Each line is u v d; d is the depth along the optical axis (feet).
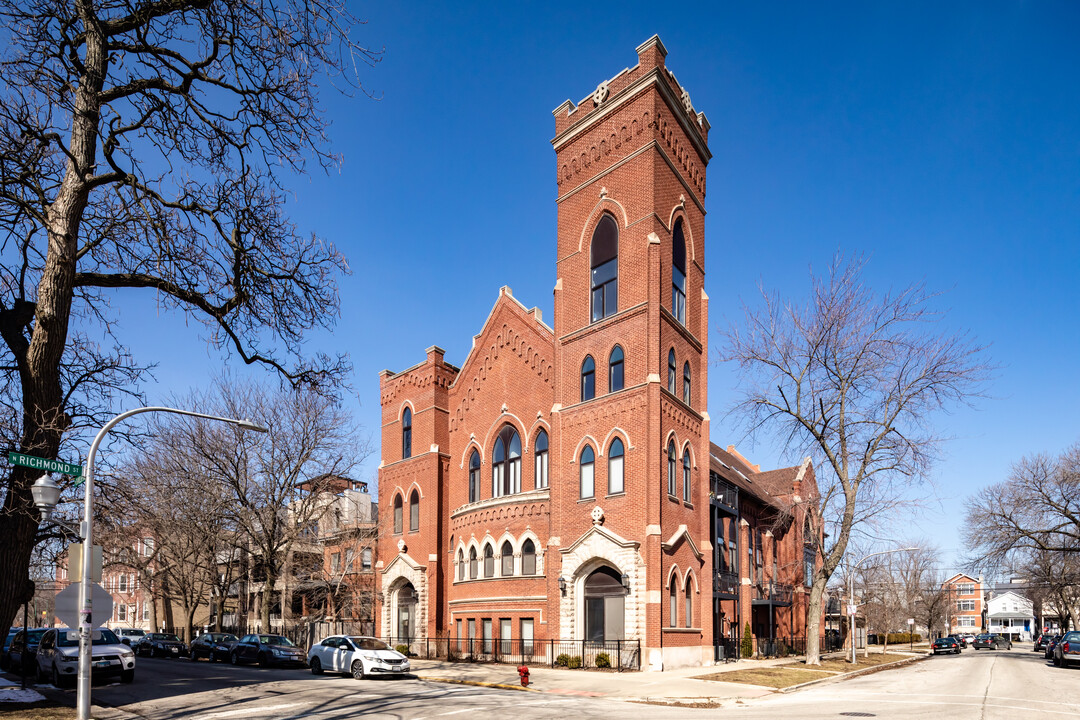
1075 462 147.43
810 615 112.27
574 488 103.45
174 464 126.11
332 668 89.04
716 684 79.10
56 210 48.11
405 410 139.95
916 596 269.85
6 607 46.65
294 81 47.19
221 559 169.99
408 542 132.36
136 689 69.72
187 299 51.72
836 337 108.78
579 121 113.91
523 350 118.42
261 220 51.90
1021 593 330.54
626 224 104.88
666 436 99.60
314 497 130.62
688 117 116.16
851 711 58.95
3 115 43.47
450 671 93.81
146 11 45.50
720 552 124.47
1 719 48.06
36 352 47.91
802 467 164.96
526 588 108.27
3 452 48.96
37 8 43.14
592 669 92.63
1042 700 68.90
